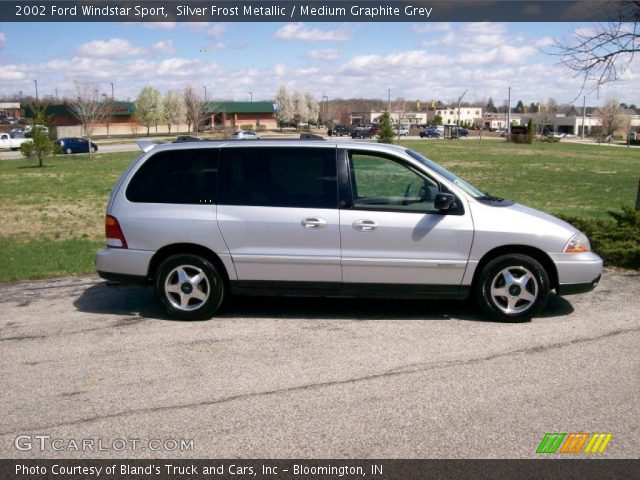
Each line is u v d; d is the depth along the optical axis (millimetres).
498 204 6465
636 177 29906
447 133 95562
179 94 88625
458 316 6516
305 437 4000
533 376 4922
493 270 6227
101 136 82750
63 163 41219
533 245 6203
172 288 6461
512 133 80250
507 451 3814
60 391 4734
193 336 5969
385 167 6387
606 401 4477
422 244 6219
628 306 6824
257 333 6023
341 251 6270
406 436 3996
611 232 9234
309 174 6395
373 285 6324
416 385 4766
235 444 3928
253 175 6445
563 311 6660
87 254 10953
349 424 4160
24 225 15891
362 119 145000
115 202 6578
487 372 5008
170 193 6496
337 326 6215
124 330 6188
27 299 7473
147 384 4840
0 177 31422
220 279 6430
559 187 25188
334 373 5012
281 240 6309
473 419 4215
